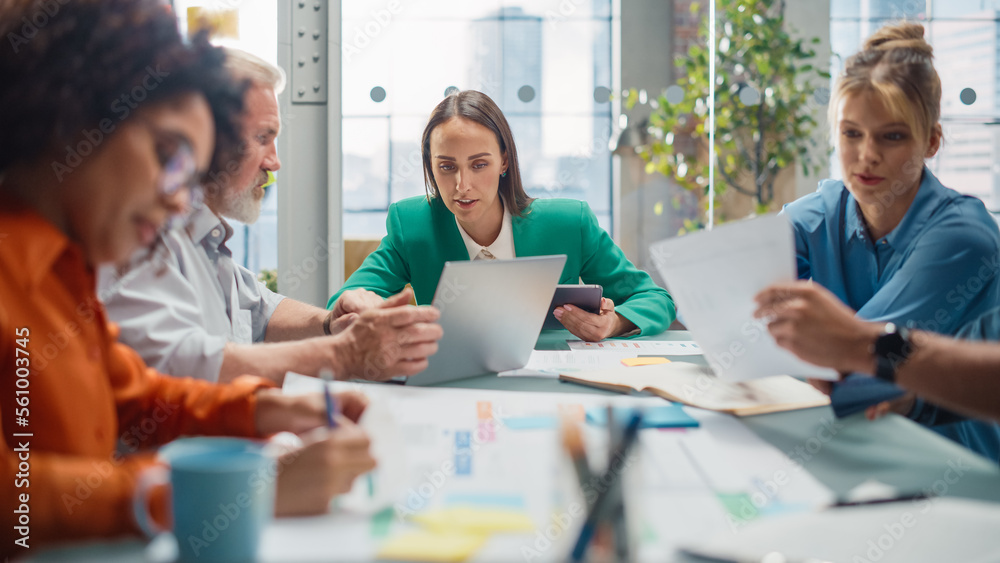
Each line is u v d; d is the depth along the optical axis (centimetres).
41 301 59
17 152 59
